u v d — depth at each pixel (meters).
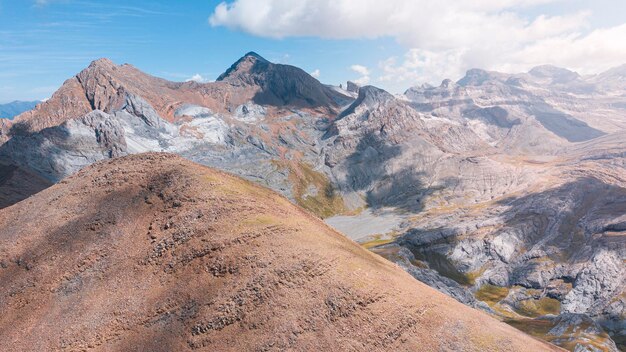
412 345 59.41
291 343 55.78
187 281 63.72
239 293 60.00
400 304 63.91
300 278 62.38
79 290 67.25
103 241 73.75
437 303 68.12
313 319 58.31
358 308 60.94
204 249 66.69
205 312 58.97
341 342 56.97
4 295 68.75
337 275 64.19
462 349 60.97
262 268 62.72
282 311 58.44
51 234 77.06
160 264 67.50
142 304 62.66
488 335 64.75
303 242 68.94
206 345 56.19
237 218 72.19
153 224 74.31
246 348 55.12
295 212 83.44
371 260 77.06
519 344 65.44
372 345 57.75
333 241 75.56
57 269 70.88
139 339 58.75
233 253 65.44
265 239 67.94
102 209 79.62
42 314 65.00
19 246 76.00
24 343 61.47
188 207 75.31
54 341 60.75
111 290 65.94
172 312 60.53
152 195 80.31
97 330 60.97
